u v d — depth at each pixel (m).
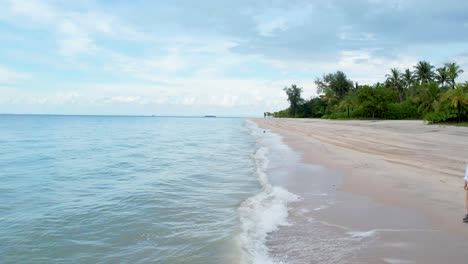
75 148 22.69
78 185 10.31
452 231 5.52
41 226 6.43
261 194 8.56
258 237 5.57
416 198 7.49
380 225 5.91
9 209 7.64
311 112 111.56
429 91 55.88
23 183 10.68
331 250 4.93
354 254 4.76
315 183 9.49
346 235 5.51
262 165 13.20
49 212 7.36
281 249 5.06
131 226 6.35
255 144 23.41
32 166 14.40
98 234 5.97
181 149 21.42
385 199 7.53
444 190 8.09
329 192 8.43
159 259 4.87
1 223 6.62
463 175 9.69
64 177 11.72
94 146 24.22
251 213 6.95
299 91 114.38
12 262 4.89
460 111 37.12
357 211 6.76
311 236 5.53
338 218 6.38
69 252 5.22
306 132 32.09
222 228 6.12
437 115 38.62
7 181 11.02
